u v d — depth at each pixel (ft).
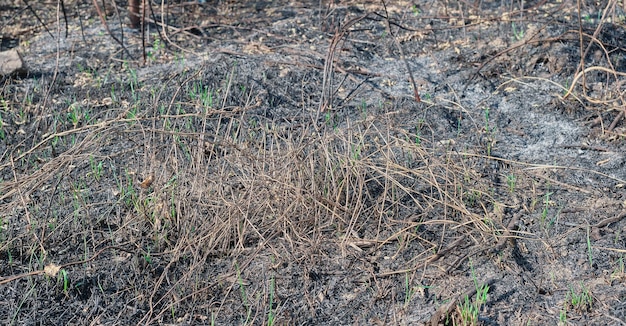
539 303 11.63
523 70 18.89
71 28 22.24
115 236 13.33
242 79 18.58
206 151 15.34
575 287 11.92
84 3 23.94
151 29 21.89
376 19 19.86
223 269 12.59
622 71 18.67
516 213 13.71
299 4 23.50
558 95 17.76
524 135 16.43
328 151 14.51
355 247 12.87
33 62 20.07
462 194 14.05
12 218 13.78
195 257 12.35
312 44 20.61
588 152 15.72
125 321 11.62
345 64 19.48
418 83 18.65
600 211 13.69
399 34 20.95
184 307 11.84
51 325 11.53
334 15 22.12
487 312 11.48
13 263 12.69
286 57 19.80
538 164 15.24
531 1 22.68
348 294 12.03
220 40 20.94
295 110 17.54
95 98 18.12
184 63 19.63
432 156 15.01
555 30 19.99
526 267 12.42
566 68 18.63
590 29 19.75
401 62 19.69
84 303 11.96
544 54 19.08
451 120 17.02
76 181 14.84
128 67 19.70
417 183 14.56
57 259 12.82
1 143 16.38
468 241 13.01
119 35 21.57
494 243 12.87
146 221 13.56
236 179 14.40
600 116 16.74
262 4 23.70
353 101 17.88
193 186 13.23
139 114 15.53
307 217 13.24
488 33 20.70
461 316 11.10
